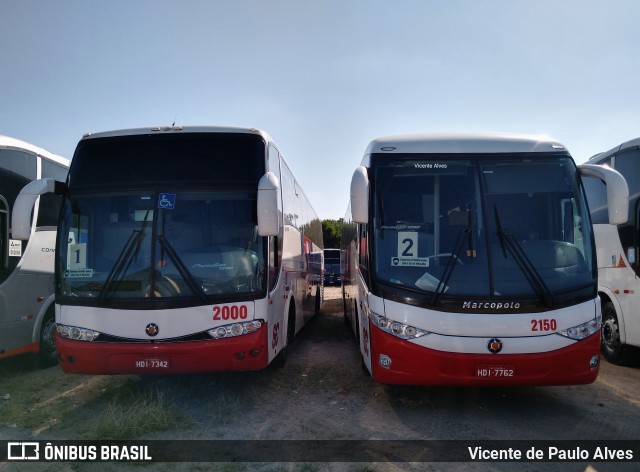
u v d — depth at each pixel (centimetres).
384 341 576
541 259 580
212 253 614
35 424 572
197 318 593
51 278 857
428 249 596
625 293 793
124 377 754
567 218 604
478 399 654
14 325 761
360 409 620
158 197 625
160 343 586
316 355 908
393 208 617
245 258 620
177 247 611
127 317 592
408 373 562
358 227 775
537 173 620
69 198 636
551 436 536
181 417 581
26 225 604
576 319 559
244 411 613
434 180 621
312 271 1283
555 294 562
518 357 545
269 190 598
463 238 592
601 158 887
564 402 644
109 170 644
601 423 574
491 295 560
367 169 636
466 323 552
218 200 630
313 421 580
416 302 568
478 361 546
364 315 664
